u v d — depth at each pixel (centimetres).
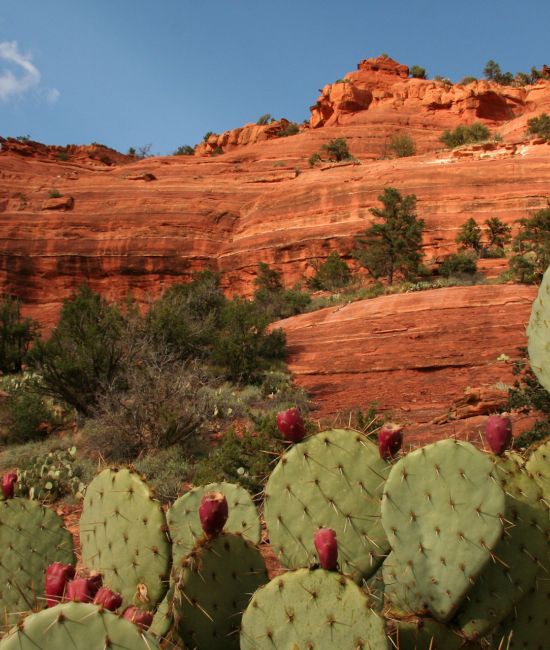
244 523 411
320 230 5112
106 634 238
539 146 5222
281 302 3553
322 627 268
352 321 2664
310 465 333
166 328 2183
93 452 1427
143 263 5662
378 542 324
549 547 315
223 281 5453
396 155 7506
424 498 307
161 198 5919
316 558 324
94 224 5825
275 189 5697
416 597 304
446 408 1633
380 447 335
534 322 446
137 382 1497
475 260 3869
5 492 406
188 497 424
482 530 296
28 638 236
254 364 2222
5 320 2798
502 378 1875
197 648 310
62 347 1866
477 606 304
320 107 9219
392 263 3959
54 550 402
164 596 347
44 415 1728
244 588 318
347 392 2048
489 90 8238
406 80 9394
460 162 5047
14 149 8912
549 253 3047
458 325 2438
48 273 5709
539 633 318
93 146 9850
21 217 5834
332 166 5781
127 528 352
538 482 369
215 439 1493
